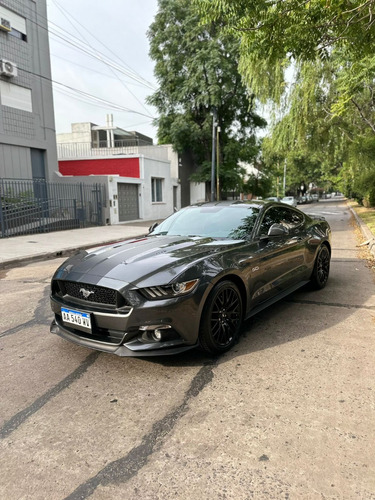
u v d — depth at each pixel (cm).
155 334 304
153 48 2727
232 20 486
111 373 317
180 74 2725
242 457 213
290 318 440
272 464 206
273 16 445
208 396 277
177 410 261
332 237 1266
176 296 300
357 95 1266
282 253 441
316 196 6481
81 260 368
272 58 514
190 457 214
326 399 268
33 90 1795
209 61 2400
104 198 1898
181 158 2844
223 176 2744
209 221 462
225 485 193
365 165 1606
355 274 672
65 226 1648
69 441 232
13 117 1689
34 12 1781
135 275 312
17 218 1406
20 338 403
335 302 501
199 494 187
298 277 491
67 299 343
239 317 363
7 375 319
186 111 2753
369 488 187
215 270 331
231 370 315
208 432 236
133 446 226
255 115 2794
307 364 322
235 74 2450
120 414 258
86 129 3509
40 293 596
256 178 3177
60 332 352
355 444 220
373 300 508
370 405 260
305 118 1391
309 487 189
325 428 236
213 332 332
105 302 313
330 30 522
